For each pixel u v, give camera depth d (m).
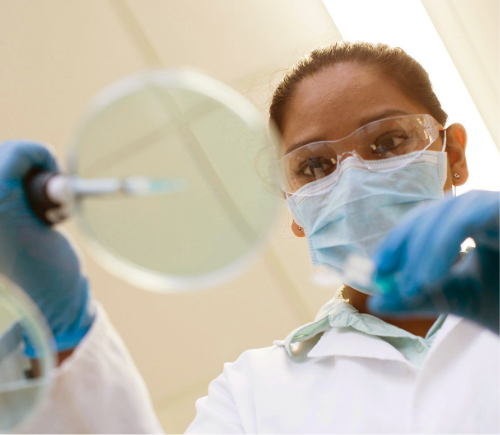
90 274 2.17
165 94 0.72
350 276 1.03
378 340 1.15
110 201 0.68
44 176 0.73
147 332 2.30
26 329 0.69
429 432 0.93
